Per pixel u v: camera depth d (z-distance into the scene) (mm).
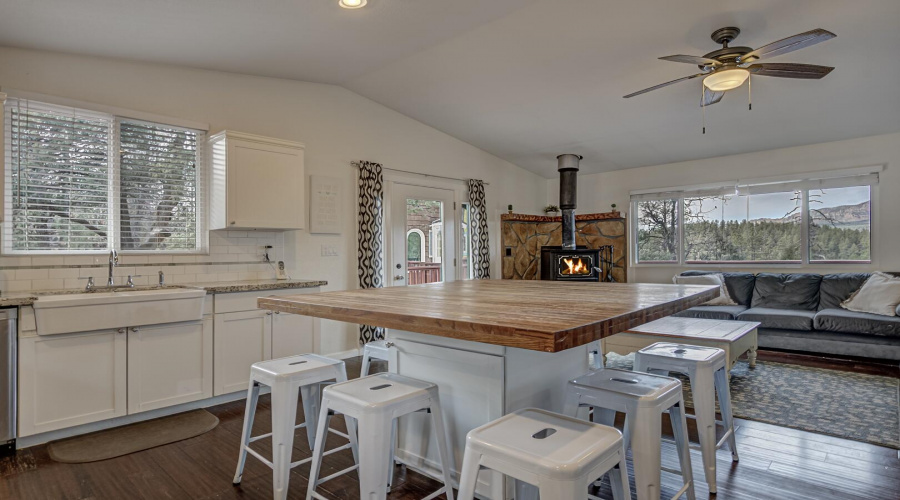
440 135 5840
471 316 1341
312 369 1985
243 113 4141
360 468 1538
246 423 2145
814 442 2629
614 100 4695
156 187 3680
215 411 3232
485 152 6500
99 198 3414
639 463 1519
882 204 4988
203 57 3619
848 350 4312
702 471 2307
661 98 4582
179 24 2986
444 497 2057
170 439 2742
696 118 4961
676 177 6410
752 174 5812
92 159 3383
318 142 4637
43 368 2639
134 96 3559
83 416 2764
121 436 2781
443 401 1959
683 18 3262
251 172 3771
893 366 4203
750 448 2562
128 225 3539
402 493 2092
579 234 6973
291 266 4414
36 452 2557
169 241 3740
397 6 3025
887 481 2182
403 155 5414
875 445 2576
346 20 3168
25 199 3123
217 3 2744
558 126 5457
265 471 2348
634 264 6754
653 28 3418
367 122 5059
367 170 4941
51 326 2629
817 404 3242
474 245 6129
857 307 4574
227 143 3654
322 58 3879
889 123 4738
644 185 6691
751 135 5289
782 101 4414
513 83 4473
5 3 2545
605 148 6066
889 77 3857
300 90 4520
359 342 4906
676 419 1751
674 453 2539
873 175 5043
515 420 1377
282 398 1896
